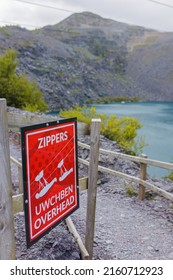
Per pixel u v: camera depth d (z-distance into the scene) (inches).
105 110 1680.6
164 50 4315.9
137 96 3046.3
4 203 55.8
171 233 131.2
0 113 51.7
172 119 1210.0
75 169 83.9
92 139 84.0
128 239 123.6
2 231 56.6
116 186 190.9
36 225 68.4
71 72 2780.5
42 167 68.7
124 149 266.2
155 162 151.3
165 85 3459.6
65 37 4114.2
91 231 93.4
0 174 54.1
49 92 2066.9
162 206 159.3
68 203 82.3
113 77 3356.3
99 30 4965.6
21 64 2294.5
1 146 53.2
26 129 62.0
